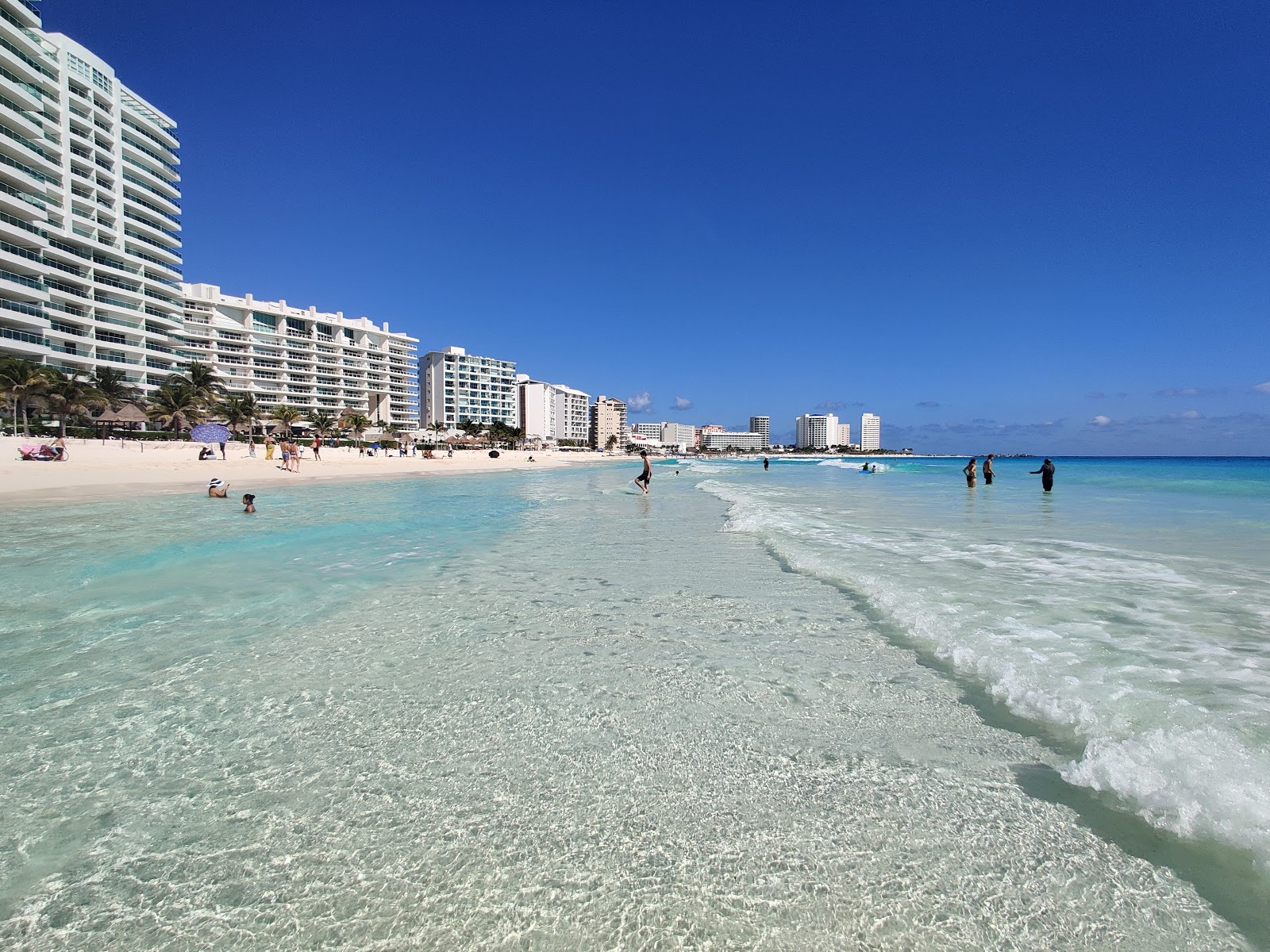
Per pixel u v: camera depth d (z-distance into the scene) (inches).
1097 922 83.4
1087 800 109.7
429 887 91.0
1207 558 351.9
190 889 90.7
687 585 293.9
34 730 138.3
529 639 206.4
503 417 6722.4
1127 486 1039.0
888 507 696.4
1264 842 95.7
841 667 178.9
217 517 588.1
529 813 108.0
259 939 82.0
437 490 1075.9
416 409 5433.1
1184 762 117.0
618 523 569.3
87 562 344.2
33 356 2345.0
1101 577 298.2
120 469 1311.5
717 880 92.4
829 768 122.3
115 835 102.0
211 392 2898.6
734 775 119.9
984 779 117.4
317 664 181.8
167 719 144.3
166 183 3198.8
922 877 92.4
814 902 88.0
